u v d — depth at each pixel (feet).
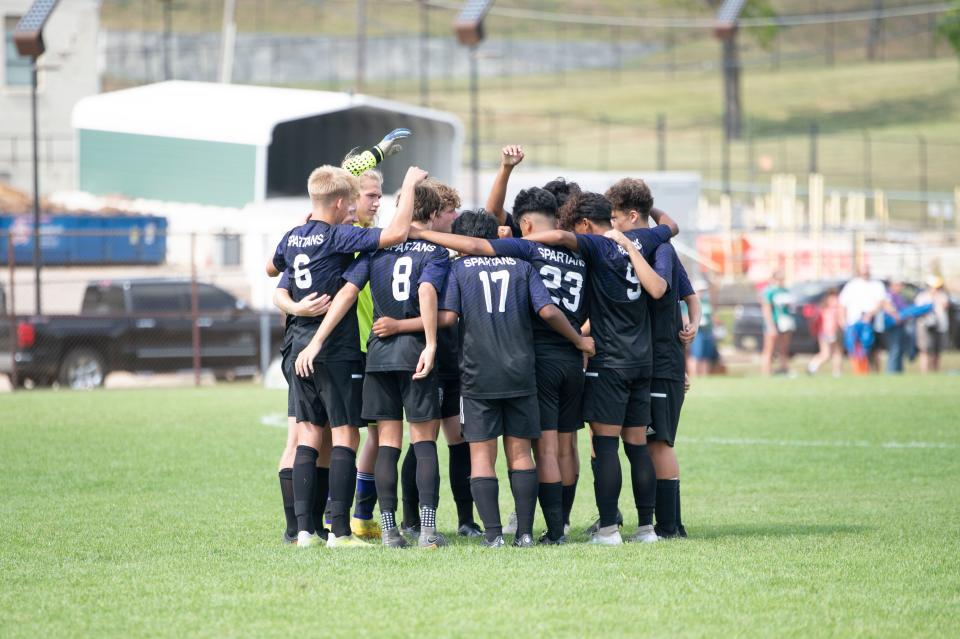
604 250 84.12
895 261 379.55
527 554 78.54
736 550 80.33
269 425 165.48
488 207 93.45
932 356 271.49
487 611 63.05
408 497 92.99
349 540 83.87
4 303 265.75
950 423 168.66
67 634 59.47
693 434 158.10
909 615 62.69
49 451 138.72
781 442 150.10
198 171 331.36
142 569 74.84
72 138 462.60
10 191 416.05
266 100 336.49
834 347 270.26
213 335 254.27
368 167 92.43
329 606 64.34
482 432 82.84
